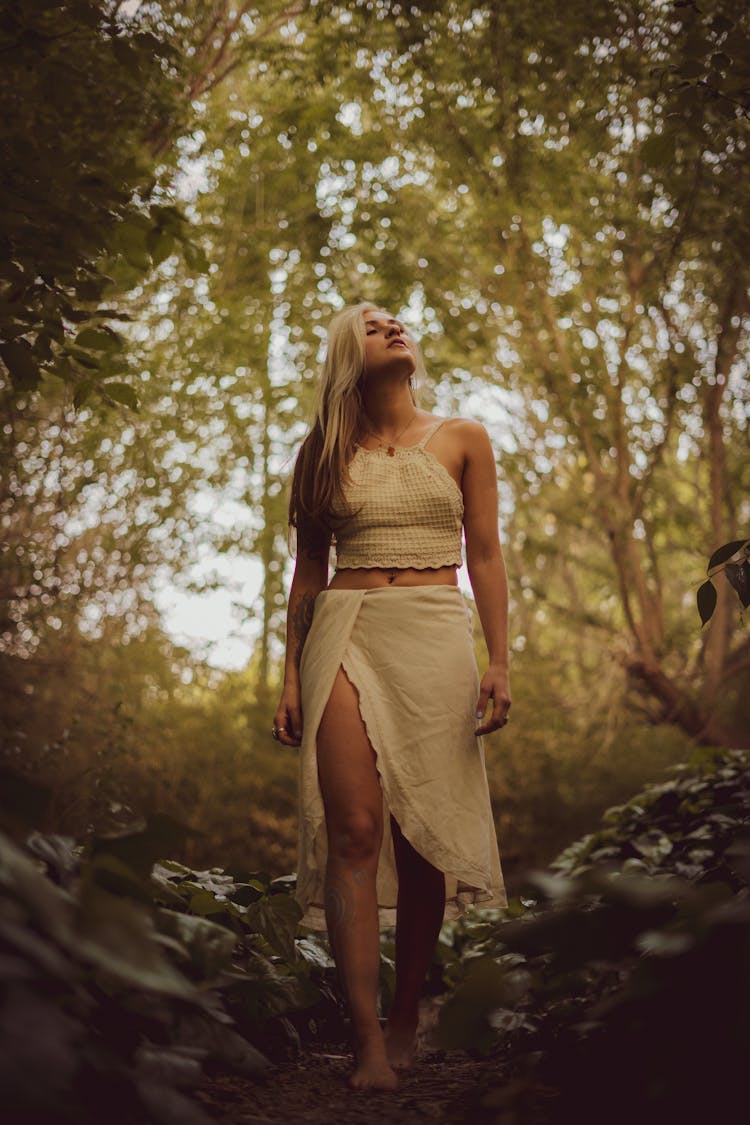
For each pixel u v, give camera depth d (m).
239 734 10.09
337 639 2.47
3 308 2.82
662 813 4.41
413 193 8.09
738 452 9.39
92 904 1.21
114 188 2.79
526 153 7.16
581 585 11.10
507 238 8.41
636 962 1.64
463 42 5.89
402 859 2.55
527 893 1.62
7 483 5.68
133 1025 1.59
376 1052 2.12
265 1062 1.70
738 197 5.72
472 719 2.47
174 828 1.57
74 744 6.21
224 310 7.07
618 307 8.81
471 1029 1.71
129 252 2.90
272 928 2.47
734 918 1.32
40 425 5.75
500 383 9.25
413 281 8.24
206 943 1.67
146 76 3.83
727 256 7.03
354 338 2.71
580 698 10.11
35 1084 0.96
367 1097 2.00
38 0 2.74
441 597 2.51
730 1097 1.29
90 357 2.92
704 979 1.36
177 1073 1.48
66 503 6.25
